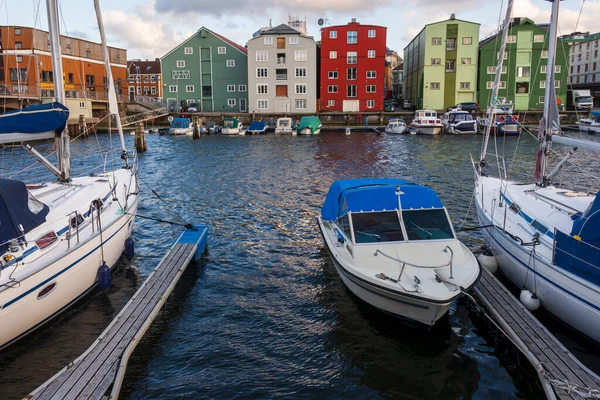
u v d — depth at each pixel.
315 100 68.44
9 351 9.08
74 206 12.31
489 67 65.75
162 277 11.45
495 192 14.64
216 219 18.23
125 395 7.98
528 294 10.34
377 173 28.94
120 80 74.06
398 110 75.19
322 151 40.69
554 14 12.89
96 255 11.29
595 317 8.82
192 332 9.91
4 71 55.56
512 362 8.94
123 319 9.52
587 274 9.06
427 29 66.50
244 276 12.76
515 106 65.69
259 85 68.38
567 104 68.69
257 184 25.31
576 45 86.38
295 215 18.75
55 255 9.95
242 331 9.96
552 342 8.85
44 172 28.06
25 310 9.06
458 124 53.88
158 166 32.22
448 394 8.05
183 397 7.93
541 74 64.62
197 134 53.47
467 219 17.80
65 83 61.28
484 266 12.20
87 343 9.39
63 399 7.25
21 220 10.00
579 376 7.91
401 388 8.20
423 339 9.64
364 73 68.12
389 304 9.70
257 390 8.10
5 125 10.64
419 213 11.25
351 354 9.14
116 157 36.09
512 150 40.09
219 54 71.25
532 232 11.60
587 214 9.55
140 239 15.76
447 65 67.38
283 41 67.31
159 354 9.12
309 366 8.78
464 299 11.27
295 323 10.27
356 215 11.18
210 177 27.61
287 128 58.38
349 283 10.80
